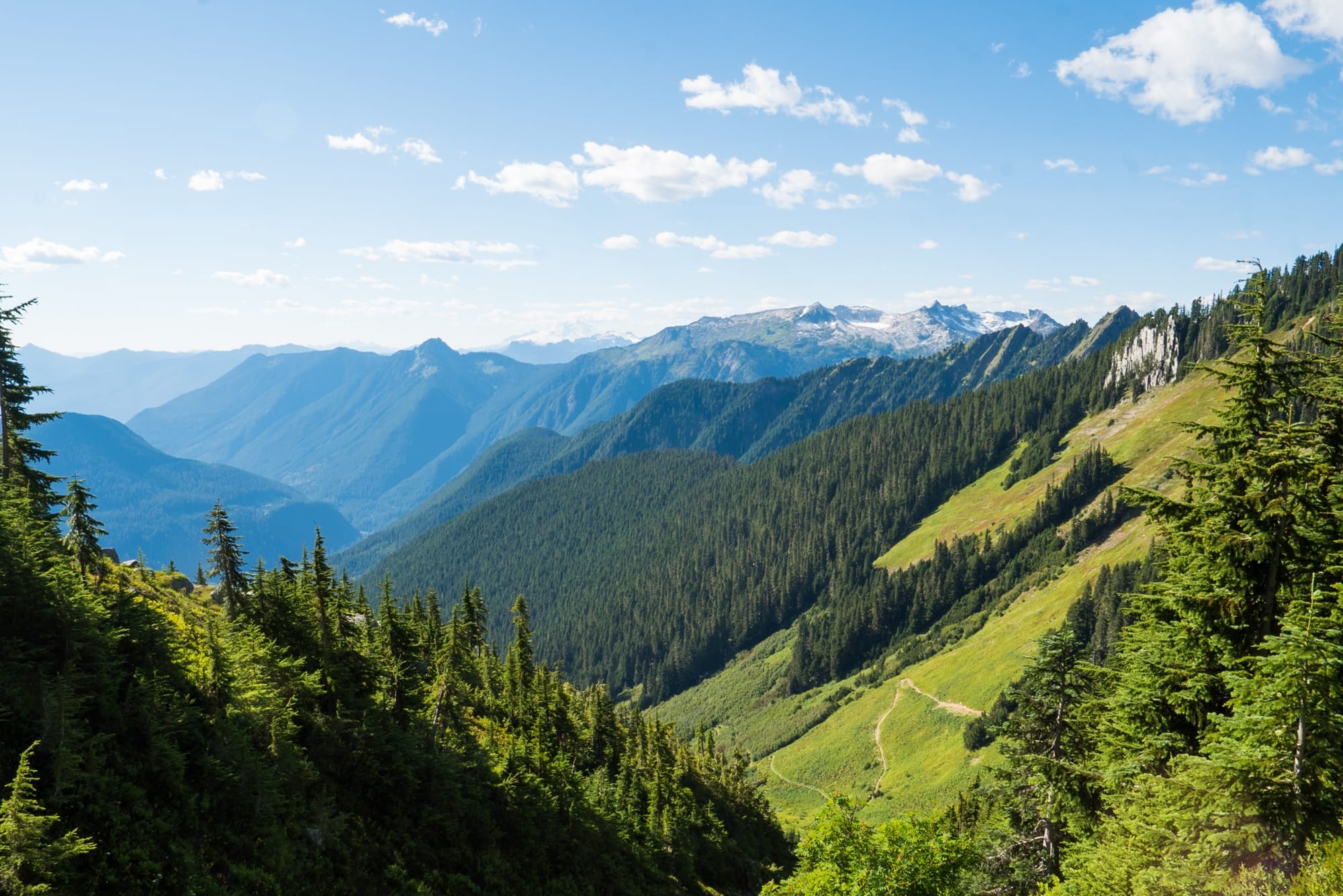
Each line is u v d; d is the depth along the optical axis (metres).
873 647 190.50
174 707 30.91
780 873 77.62
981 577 189.12
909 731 128.88
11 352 40.78
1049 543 179.12
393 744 42.00
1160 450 186.00
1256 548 17.50
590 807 56.06
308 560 44.72
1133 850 18.58
